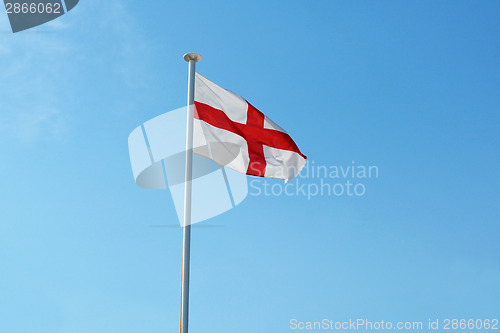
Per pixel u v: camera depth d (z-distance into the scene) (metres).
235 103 13.14
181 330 10.30
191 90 12.45
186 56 12.73
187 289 10.52
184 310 10.38
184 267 10.66
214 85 13.02
